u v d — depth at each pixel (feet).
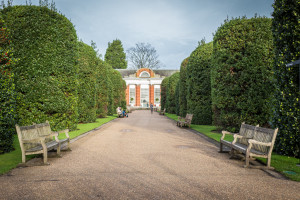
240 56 30.04
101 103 61.82
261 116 28.09
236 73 30.01
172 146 22.11
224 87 30.83
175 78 89.76
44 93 28.30
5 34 22.61
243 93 29.68
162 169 14.16
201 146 22.33
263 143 14.37
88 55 46.19
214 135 29.12
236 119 29.55
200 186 11.21
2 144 18.08
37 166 14.80
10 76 19.06
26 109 27.86
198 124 44.19
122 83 96.58
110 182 11.68
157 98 142.10
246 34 29.76
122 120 57.00
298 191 10.66
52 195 10.00
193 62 44.73
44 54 28.63
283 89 18.67
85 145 22.30
